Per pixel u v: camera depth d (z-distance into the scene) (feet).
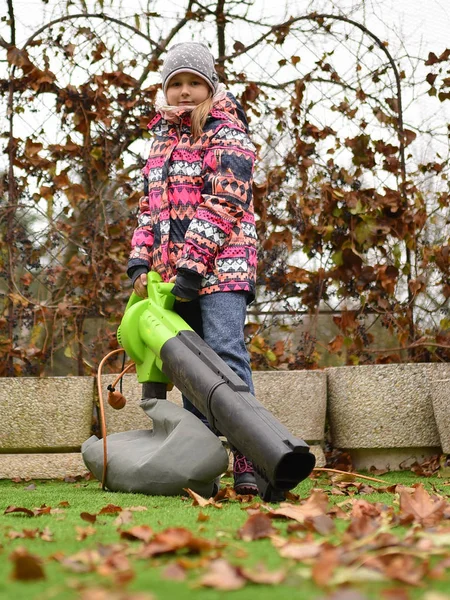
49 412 10.48
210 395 6.63
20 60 12.42
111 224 12.76
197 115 7.86
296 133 13.21
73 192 12.51
